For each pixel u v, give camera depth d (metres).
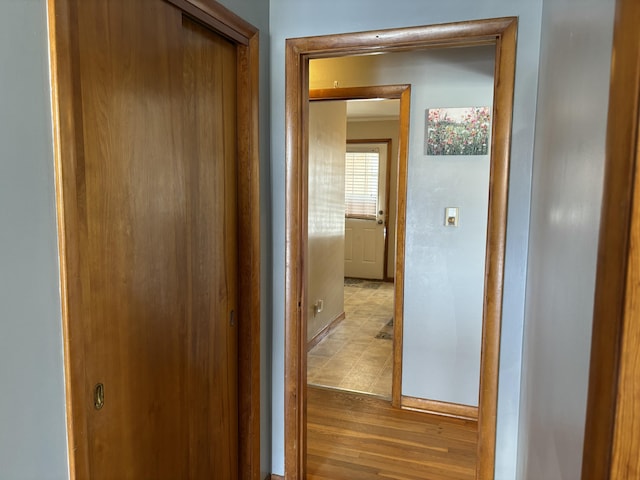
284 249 2.00
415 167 2.79
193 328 1.56
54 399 0.97
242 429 1.93
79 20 1.01
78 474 1.03
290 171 1.95
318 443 2.55
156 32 1.29
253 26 1.76
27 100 0.88
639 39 0.53
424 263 2.82
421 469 2.32
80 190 1.04
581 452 0.77
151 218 1.31
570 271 0.94
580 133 0.90
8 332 0.86
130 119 1.20
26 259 0.89
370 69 2.84
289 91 1.91
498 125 1.66
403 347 2.91
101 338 1.13
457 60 2.67
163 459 1.42
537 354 1.35
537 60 1.60
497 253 1.70
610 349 0.59
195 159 1.52
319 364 3.64
